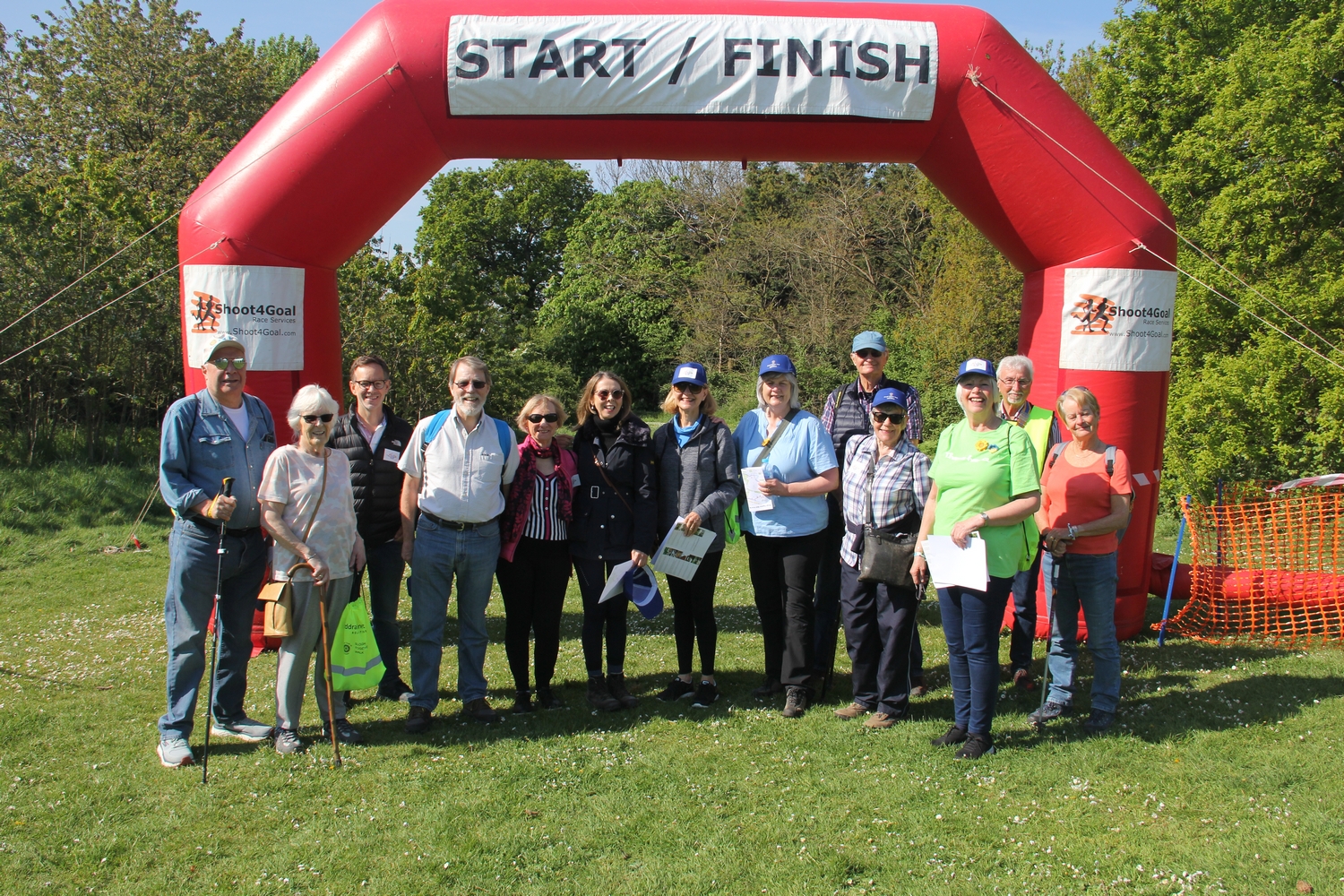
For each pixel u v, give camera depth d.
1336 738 4.10
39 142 19.42
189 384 5.82
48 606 7.03
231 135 20.34
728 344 26.11
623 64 5.48
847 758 4.05
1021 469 4.01
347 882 3.05
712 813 3.54
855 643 4.55
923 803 3.59
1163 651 5.57
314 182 5.59
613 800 3.65
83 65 20.28
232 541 4.12
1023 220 5.77
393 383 14.96
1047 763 3.93
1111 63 14.71
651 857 3.21
